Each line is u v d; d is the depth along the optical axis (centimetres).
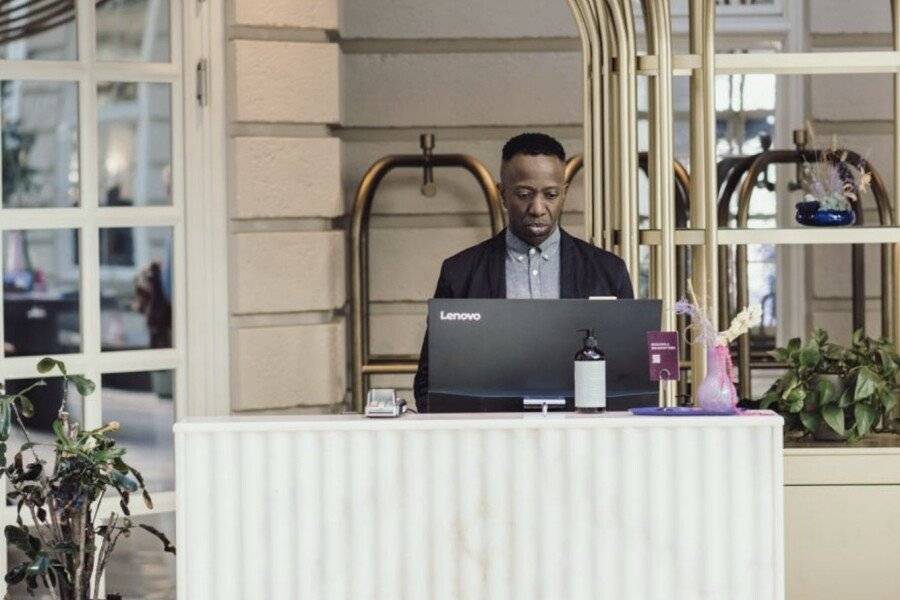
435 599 678
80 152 1072
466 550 677
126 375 1086
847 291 1284
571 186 1266
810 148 1193
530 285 920
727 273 1228
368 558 678
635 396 737
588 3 1021
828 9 1294
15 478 880
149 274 1093
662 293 988
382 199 1261
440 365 734
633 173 997
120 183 1084
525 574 677
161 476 1097
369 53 1261
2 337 1053
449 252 1262
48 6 1061
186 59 1091
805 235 984
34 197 1061
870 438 983
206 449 677
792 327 1311
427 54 1263
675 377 717
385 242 1260
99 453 856
